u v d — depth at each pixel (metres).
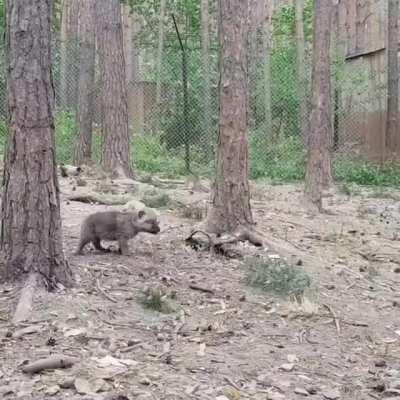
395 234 8.91
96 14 11.85
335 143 16.34
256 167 14.80
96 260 6.34
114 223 6.51
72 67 15.24
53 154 5.51
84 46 12.98
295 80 17.16
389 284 6.92
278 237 7.93
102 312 5.24
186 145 13.96
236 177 7.42
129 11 19.36
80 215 8.05
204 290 5.97
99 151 14.06
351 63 17.83
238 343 5.08
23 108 5.38
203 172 13.75
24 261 5.44
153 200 9.00
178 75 16.36
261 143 15.80
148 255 6.73
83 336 4.84
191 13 19.02
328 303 6.12
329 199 11.73
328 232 8.68
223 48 7.28
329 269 7.09
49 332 4.85
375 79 16.81
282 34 18.73
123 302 5.48
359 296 6.46
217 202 7.46
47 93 5.43
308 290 6.27
